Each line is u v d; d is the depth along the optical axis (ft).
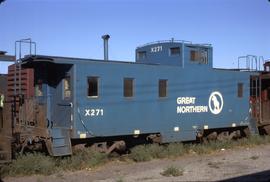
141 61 72.95
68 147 51.75
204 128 68.90
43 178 43.80
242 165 51.62
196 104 67.62
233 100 74.79
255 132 79.36
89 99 53.78
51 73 55.62
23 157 46.91
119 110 57.00
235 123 75.10
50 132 50.60
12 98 54.90
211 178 42.70
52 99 55.47
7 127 45.73
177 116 64.54
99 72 54.80
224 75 72.95
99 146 56.65
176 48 66.95
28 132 51.52
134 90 58.75
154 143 61.82
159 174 45.80
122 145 59.00
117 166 51.52
